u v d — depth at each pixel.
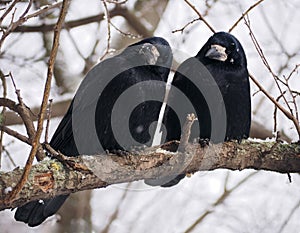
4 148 10.42
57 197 8.44
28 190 7.10
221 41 9.31
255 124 12.91
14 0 7.92
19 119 11.55
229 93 9.13
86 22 13.42
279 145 8.50
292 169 8.53
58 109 12.62
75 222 13.19
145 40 9.45
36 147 6.56
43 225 12.58
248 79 9.31
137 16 13.70
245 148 8.43
